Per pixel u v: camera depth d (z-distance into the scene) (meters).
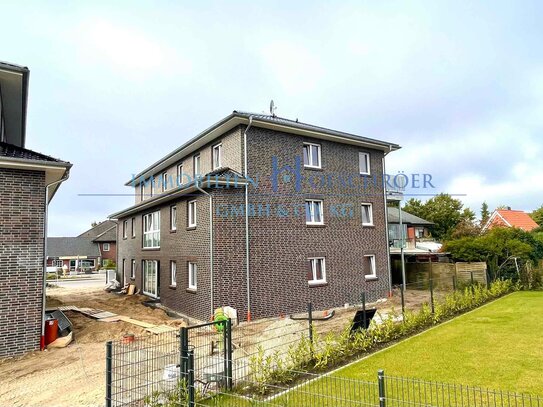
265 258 13.84
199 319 13.39
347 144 17.30
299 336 9.82
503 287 17.47
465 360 7.45
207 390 5.90
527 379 6.33
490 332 9.75
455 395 5.19
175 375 5.95
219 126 14.27
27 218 9.41
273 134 14.73
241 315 12.98
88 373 7.36
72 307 15.71
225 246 13.12
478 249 20.28
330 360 7.49
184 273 14.95
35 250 9.43
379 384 4.10
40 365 8.03
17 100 13.31
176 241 15.94
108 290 24.23
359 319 8.98
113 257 56.66
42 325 9.29
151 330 11.30
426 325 10.80
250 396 5.74
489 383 6.18
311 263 15.37
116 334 10.86
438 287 19.95
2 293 8.87
